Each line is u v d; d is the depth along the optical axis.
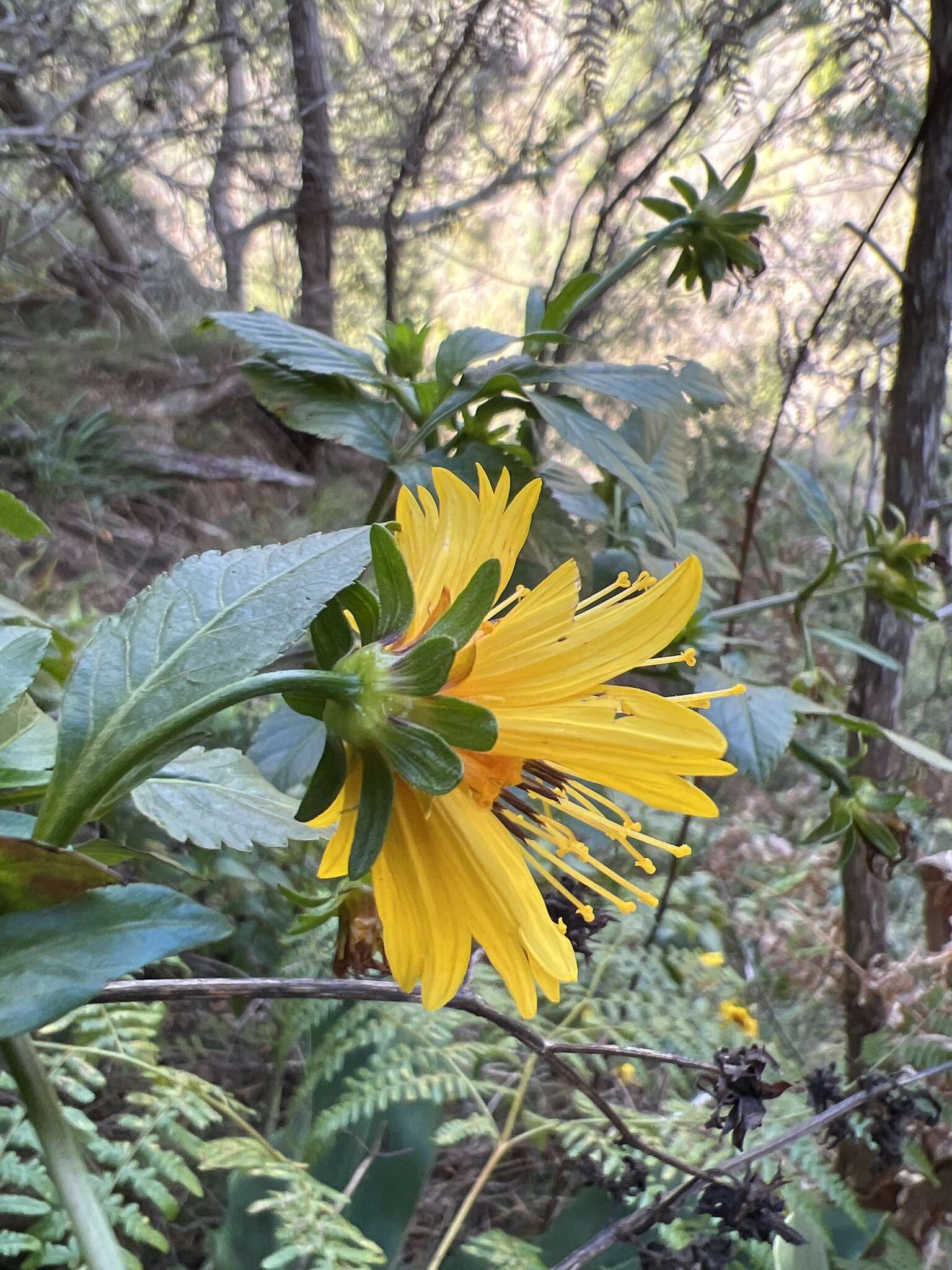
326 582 0.11
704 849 0.46
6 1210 0.20
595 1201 0.27
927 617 0.34
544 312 0.29
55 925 0.09
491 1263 0.25
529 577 0.27
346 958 0.17
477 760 0.13
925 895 0.35
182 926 0.09
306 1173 0.24
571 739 0.12
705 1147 0.26
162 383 0.78
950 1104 0.30
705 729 0.12
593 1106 0.27
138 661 0.10
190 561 0.11
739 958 0.43
